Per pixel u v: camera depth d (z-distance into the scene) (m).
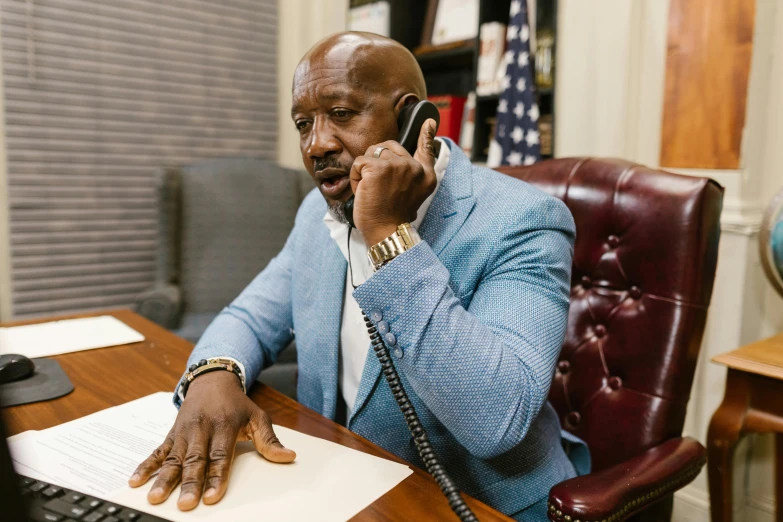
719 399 1.71
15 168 2.50
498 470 0.82
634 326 1.07
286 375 1.93
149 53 2.79
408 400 0.70
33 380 0.92
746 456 1.69
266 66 3.17
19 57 2.47
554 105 2.07
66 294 2.67
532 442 0.85
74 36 2.59
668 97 1.74
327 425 0.80
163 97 2.85
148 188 2.85
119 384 0.94
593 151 1.99
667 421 1.00
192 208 2.56
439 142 0.90
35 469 0.65
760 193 1.67
